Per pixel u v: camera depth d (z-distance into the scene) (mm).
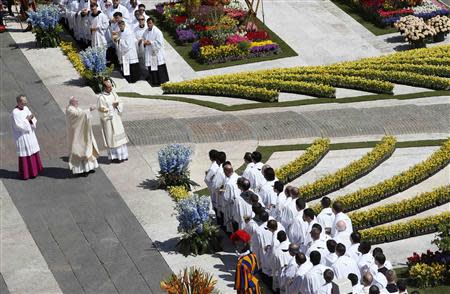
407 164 42938
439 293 34219
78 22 55375
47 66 52594
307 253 33156
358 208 39625
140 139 44094
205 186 40812
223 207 36969
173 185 40250
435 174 42062
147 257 36062
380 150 43188
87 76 49531
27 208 39219
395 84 53000
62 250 36656
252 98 51031
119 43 52594
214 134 44969
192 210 35625
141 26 52969
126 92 52188
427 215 38938
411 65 53750
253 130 45500
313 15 62469
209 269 35188
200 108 49062
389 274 31297
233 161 42781
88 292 34312
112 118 41594
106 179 41094
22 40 56156
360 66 54188
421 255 35625
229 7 61500
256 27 59312
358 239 33250
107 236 37375
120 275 35156
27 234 37625
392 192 40500
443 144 43875
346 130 45969
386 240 37469
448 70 53250
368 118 47281
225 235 37469
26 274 35344
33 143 40812
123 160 42344
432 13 60812
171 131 44812
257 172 37594
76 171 41125
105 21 53469
